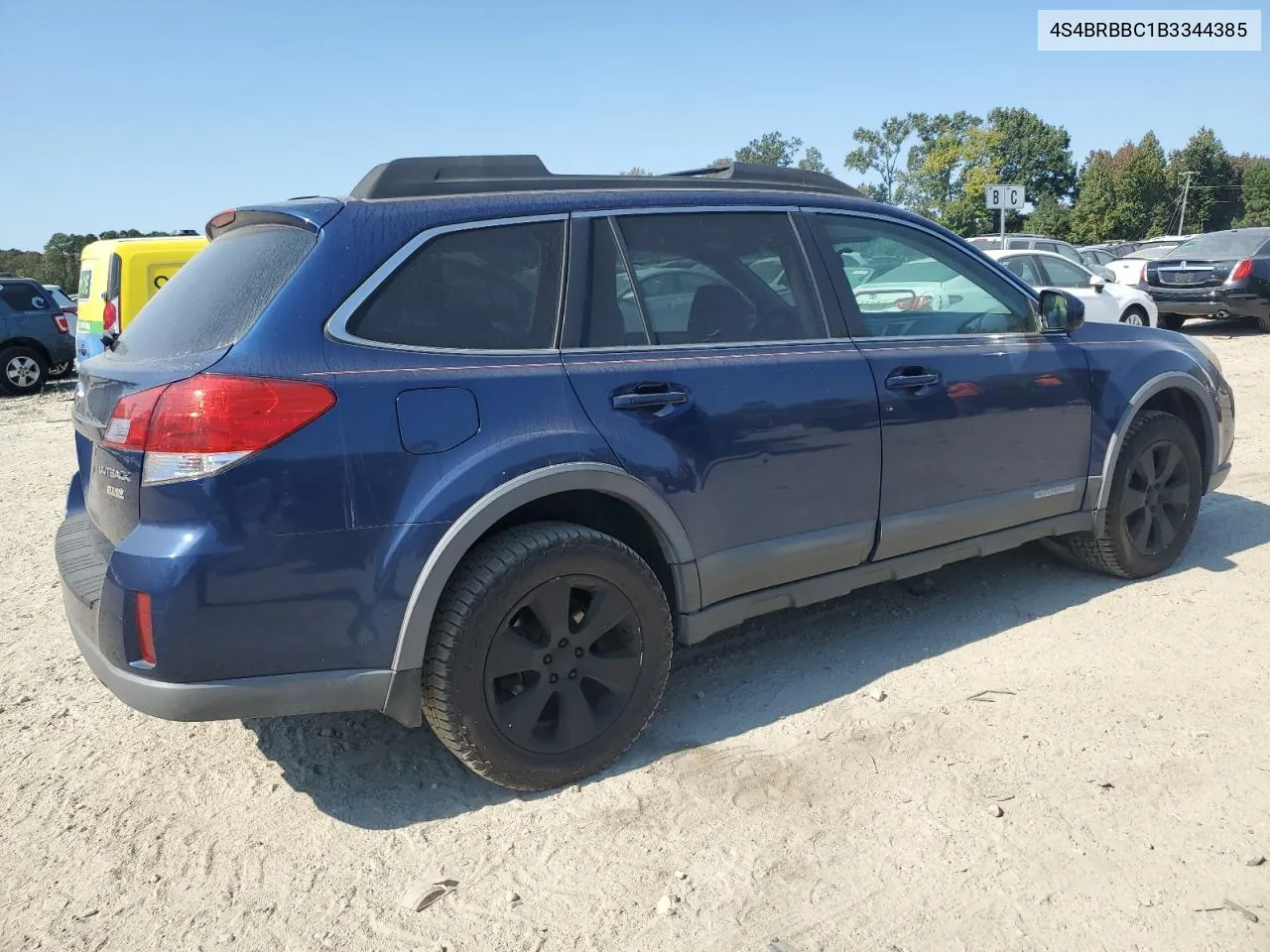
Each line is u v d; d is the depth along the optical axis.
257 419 2.50
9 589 5.12
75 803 3.03
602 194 3.26
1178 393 4.81
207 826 2.90
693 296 3.34
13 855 2.77
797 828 2.78
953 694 3.56
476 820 2.88
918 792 2.93
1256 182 94.06
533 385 2.92
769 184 3.74
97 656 2.64
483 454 2.79
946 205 72.25
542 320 3.03
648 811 2.89
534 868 2.65
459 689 2.77
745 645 4.09
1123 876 2.54
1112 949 2.29
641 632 3.10
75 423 3.22
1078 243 77.94
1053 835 2.71
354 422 2.62
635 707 3.12
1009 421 3.99
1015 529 4.14
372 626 2.66
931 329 3.94
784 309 3.53
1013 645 3.98
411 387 2.71
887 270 3.87
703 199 3.45
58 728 3.53
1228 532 5.40
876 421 3.59
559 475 2.87
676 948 2.34
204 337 2.72
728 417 3.24
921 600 4.52
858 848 2.68
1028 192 90.31
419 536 2.68
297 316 2.64
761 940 2.35
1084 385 4.27
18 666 4.09
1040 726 3.30
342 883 2.62
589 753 3.03
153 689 2.49
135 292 9.79
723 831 2.78
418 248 2.86
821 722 3.39
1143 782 2.95
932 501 3.80
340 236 2.78
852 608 4.45
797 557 3.45
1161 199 80.44
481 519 2.75
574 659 2.99
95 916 2.51
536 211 3.10
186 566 2.45
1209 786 2.92
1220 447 4.96
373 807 2.97
